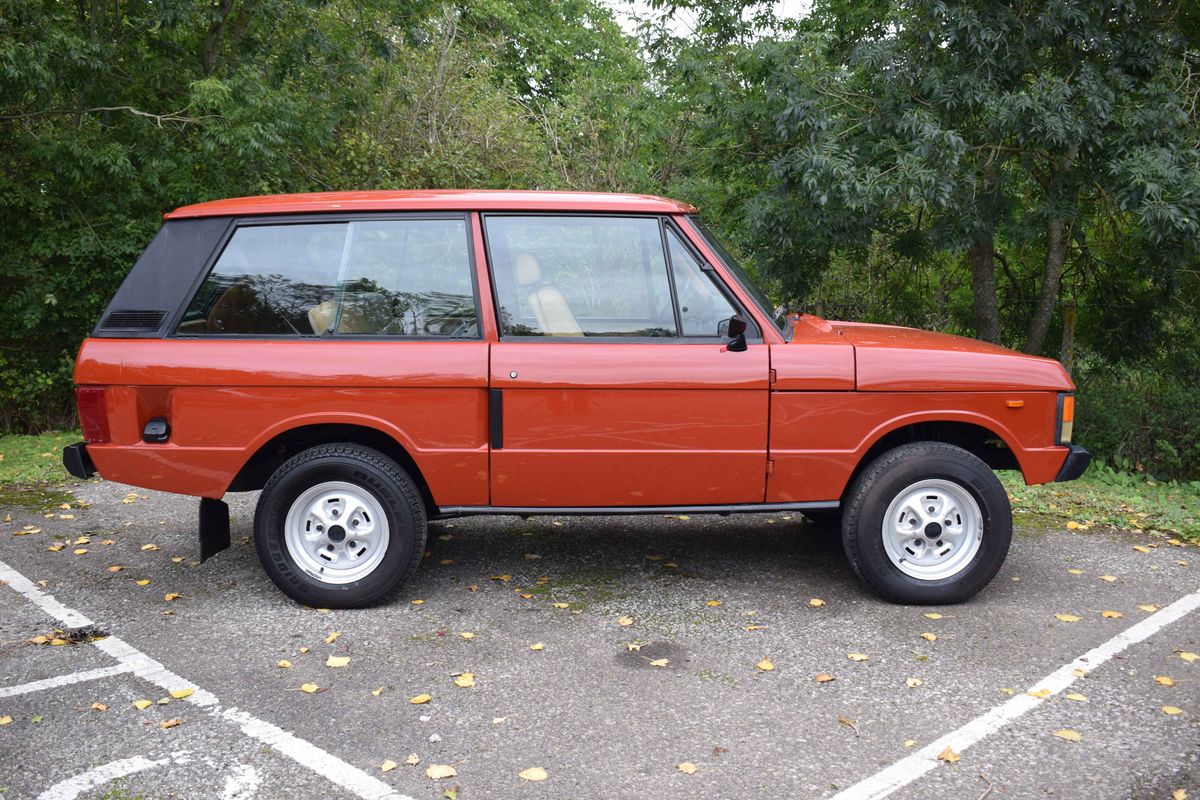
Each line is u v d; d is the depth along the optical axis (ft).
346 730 11.10
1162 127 27.20
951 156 26.53
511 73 71.15
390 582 14.82
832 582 16.30
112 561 17.63
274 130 32.86
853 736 10.91
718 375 14.46
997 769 10.16
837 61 35.50
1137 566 17.39
